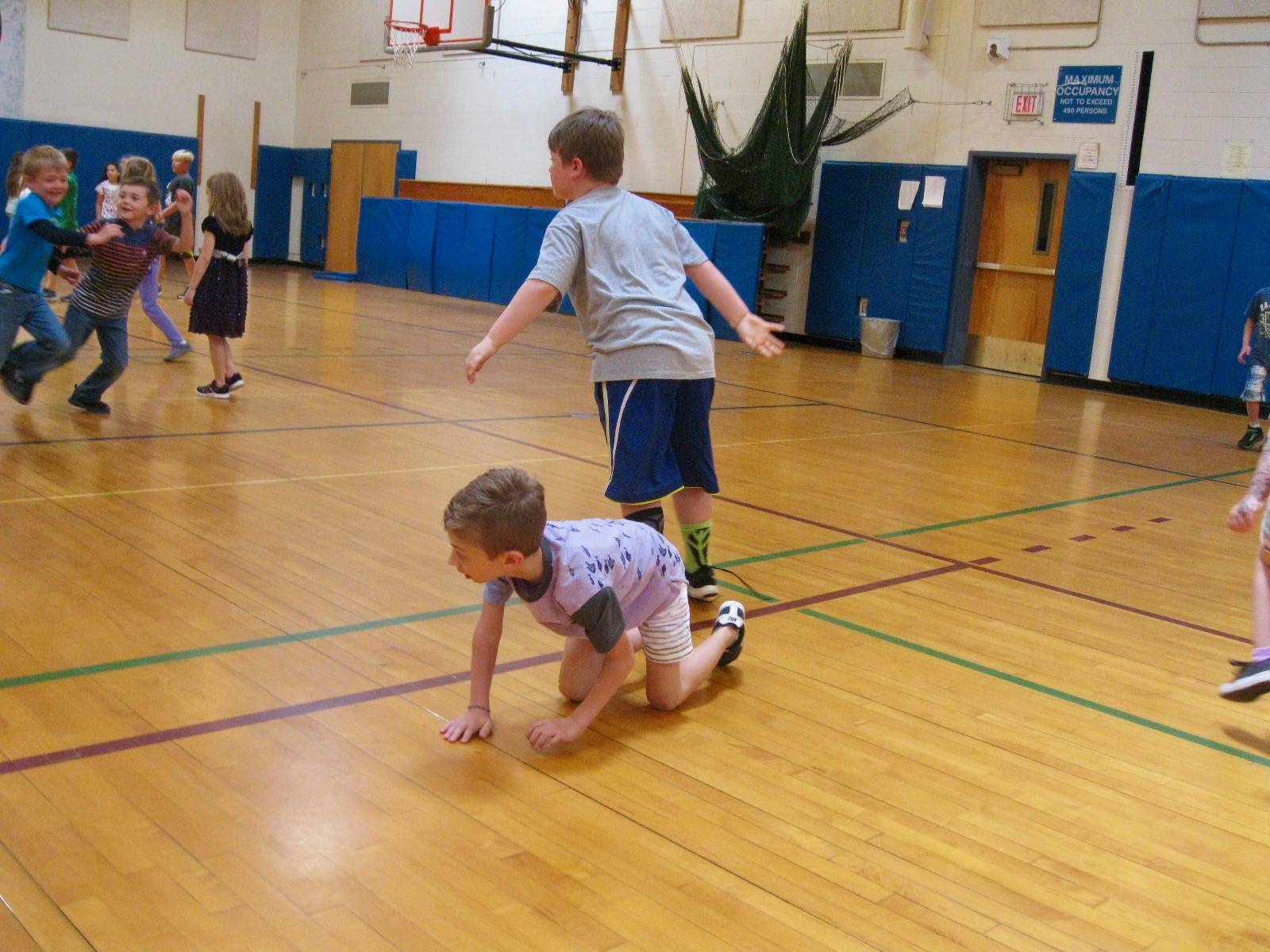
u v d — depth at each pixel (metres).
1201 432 8.06
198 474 4.25
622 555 2.19
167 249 5.00
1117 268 10.22
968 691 2.76
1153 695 2.83
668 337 2.84
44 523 3.45
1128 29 9.97
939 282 11.40
